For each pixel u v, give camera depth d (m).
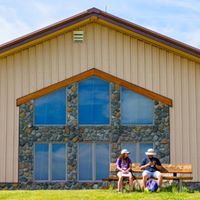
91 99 25.31
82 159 25.09
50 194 19.78
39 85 25.31
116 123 25.19
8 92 25.30
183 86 25.45
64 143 25.19
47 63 25.36
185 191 20.64
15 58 25.39
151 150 20.83
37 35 24.80
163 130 25.25
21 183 24.97
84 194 19.66
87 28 25.55
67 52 25.42
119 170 20.78
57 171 25.08
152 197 18.69
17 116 25.22
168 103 25.34
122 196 18.95
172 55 25.56
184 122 25.33
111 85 25.38
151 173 20.41
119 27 25.09
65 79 25.31
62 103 25.31
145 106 25.38
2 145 25.09
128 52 25.52
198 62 25.53
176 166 21.45
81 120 25.25
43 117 25.27
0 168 25.03
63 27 24.88
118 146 25.11
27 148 25.11
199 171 25.09
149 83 25.44
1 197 19.23
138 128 25.23
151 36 25.00
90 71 25.38
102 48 25.48
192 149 25.20
